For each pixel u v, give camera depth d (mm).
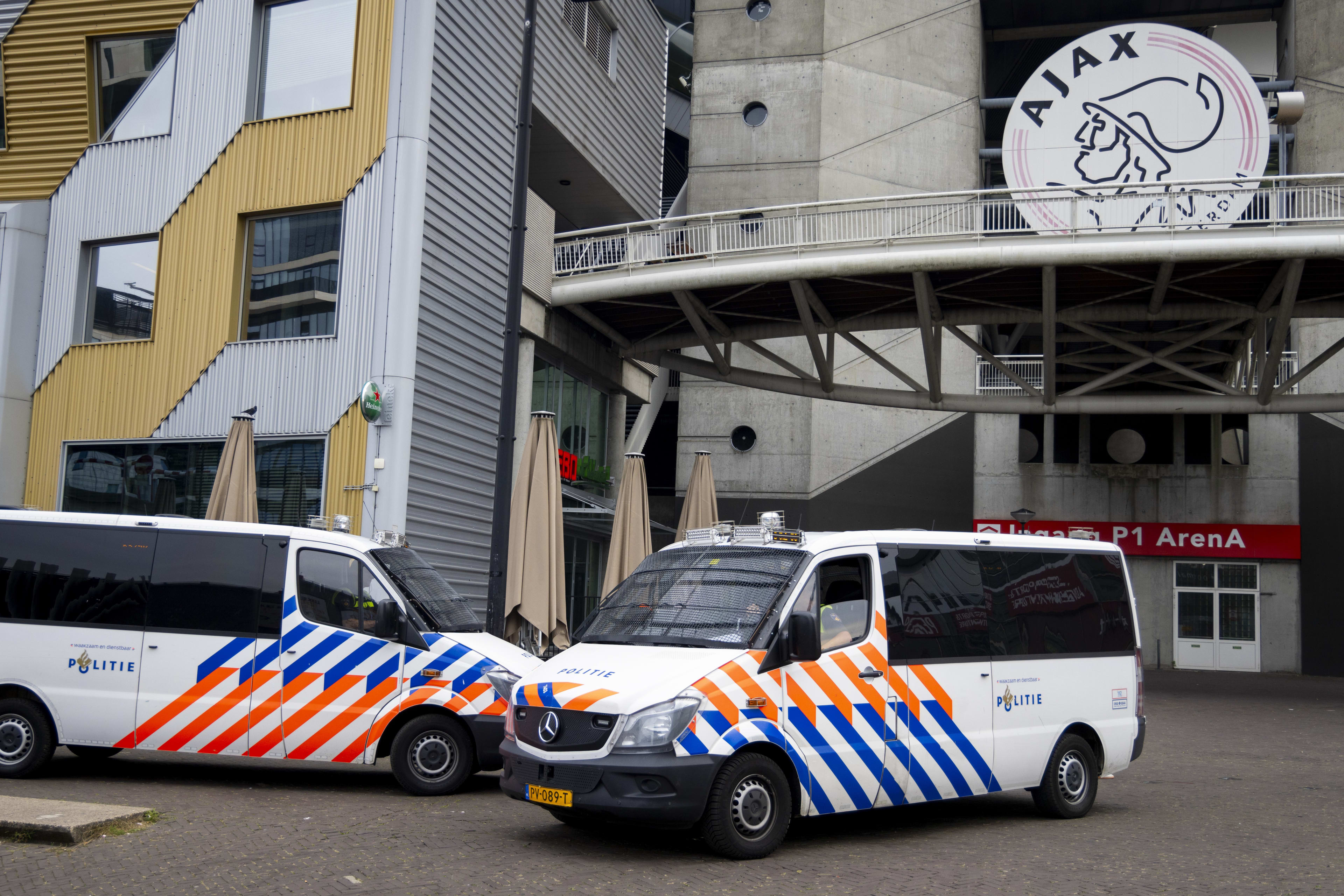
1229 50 42906
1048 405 25531
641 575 8383
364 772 10562
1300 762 13594
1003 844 7863
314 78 18641
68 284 19641
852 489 34531
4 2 20188
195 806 8250
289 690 9195
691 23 47250
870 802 7684
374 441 17344
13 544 9539
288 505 17781
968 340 25391
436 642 9250
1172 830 8664
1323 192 21312
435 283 18359
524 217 12695
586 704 6883
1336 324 33375
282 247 18547
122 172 19578
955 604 8578
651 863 6797
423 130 17969
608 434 27578
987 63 44562
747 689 7117
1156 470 34219
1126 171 23156
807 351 35125
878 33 36594
